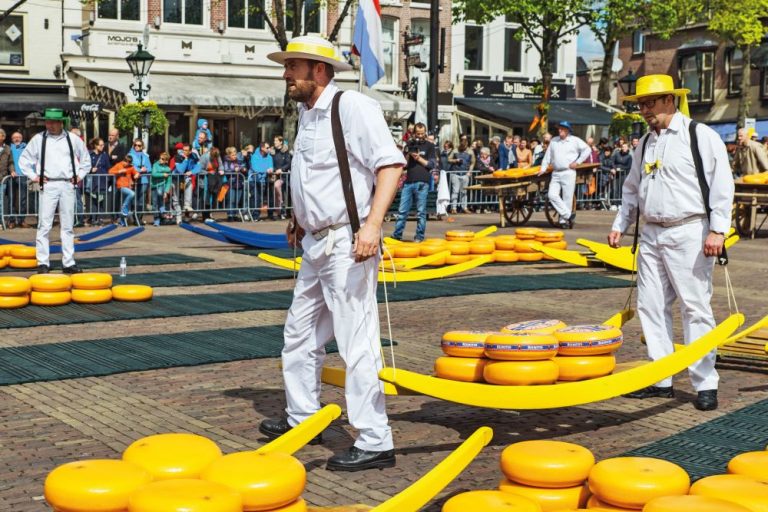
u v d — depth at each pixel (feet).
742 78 134.00
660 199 21.39
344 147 16.70
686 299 21.50
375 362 16.94
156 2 105.50
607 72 138.21
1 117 93.09
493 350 17.58
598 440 18.95
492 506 12.01
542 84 117.60
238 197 75.72
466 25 135.44
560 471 13.30
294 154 17.53
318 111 16.99
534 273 45.57
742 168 68.69
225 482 11.64
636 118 119.14
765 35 144.46
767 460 13.44
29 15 99.96
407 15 126.52
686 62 158.10
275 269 45.57
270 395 22.09
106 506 11.23
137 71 83.71
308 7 113.80
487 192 75.36
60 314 32.68
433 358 26.18
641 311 22.16
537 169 72.84
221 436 18.85
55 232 65.00
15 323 30.76
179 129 103.96
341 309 16.98
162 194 73.05
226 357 25.84
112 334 29.43
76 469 11.75
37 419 19.94
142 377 23.79
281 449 14.28
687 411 21.29
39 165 43.06
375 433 16.97
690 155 21.12
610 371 18.57
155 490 11.05
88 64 102.68
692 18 127.65
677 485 12.58
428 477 13.24
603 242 59.88
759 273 46.42
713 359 21.53
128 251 53.26
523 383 17.47
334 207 16.85
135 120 83.56
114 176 71.31
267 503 11.69
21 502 15.02
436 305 35.83
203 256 50.93
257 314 33.32
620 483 12.53
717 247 20.94
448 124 131.03
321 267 17.21
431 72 83.82
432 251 46.01
